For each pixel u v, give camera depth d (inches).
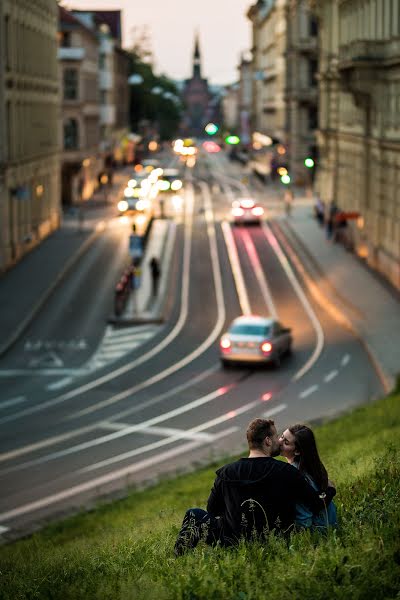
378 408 1553.9
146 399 1863.9
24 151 3592.5
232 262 3572.8
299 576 398.9
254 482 451.5
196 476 1258.6
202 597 397.7
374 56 3056.1
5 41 3267.7
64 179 5438.0
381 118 3102.9
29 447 1550.2
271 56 7440.9
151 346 2365.9
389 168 3056.1
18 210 3499.0
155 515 928.3
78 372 2113.7
